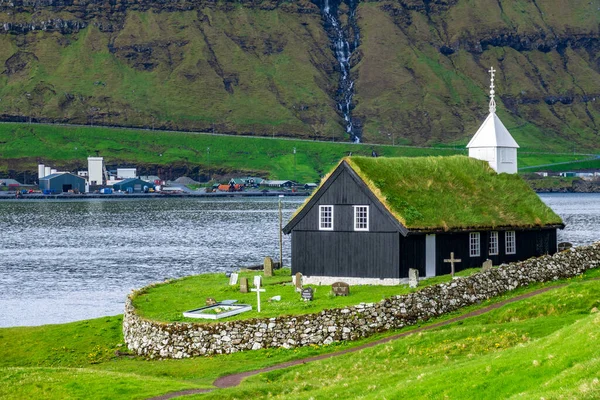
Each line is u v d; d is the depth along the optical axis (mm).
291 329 171625
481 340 149500
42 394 140375
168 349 173500
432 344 152375
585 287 176125
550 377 107312
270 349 170000
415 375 131625
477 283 193250
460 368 121688
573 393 97375
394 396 117312
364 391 128375
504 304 181875
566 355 110625
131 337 183500
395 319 177500
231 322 172250
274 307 183125
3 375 151500
